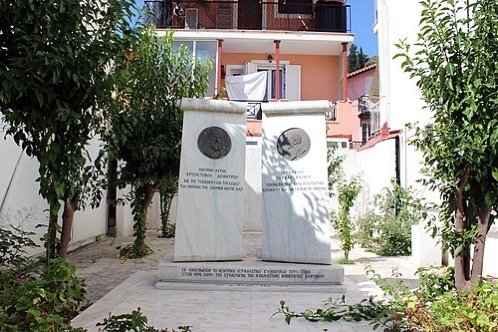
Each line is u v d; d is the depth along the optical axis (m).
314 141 7.06
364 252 10.20
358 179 12.20
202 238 6.82
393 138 11.02
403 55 4.35
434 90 4.06
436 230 4.66
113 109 5.07
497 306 3.34
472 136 3.82
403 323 4.11
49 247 4.27
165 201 13.16
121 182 8.94
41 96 3.78
